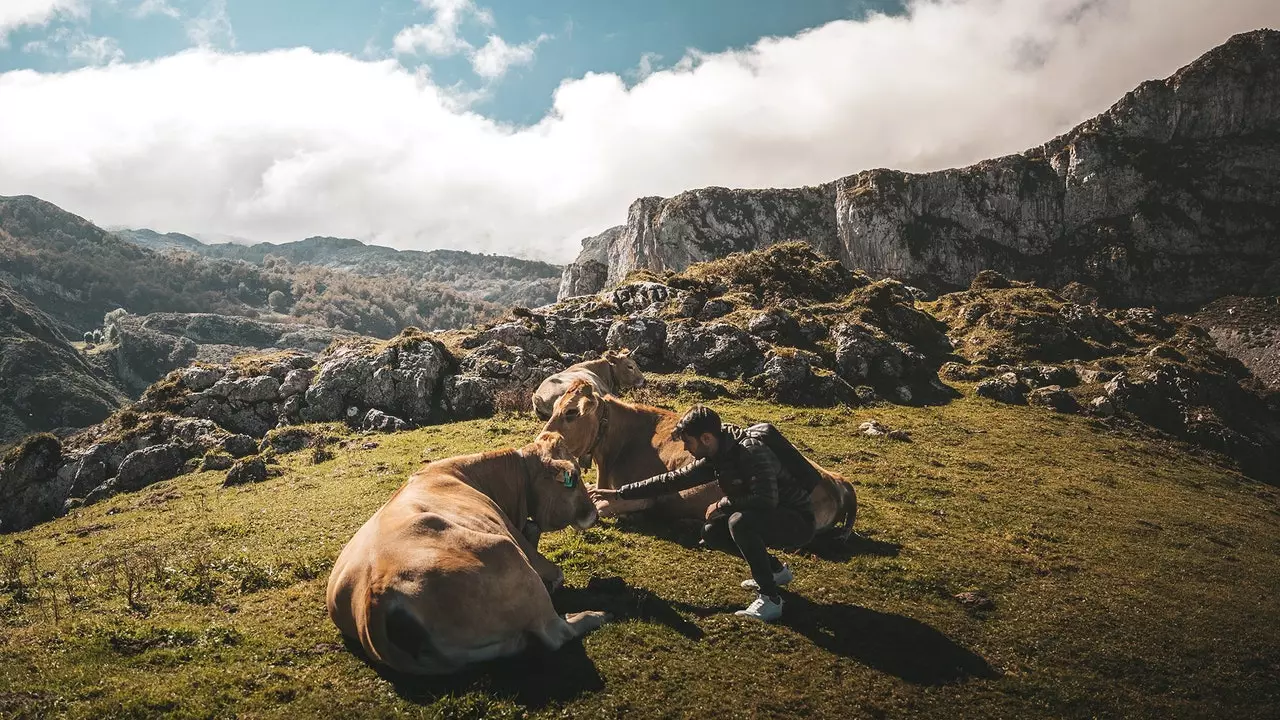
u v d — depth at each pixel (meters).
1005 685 6.27
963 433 18.27
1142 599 8.32
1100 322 31.20
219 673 5.93
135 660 6.21
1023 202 122.12
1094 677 6.50
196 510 13.49
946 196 125.75
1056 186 122.06
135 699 5.44
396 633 5.46
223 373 22.34
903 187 127.25
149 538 11.68
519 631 5.80
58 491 18.70
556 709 5.51
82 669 6.00
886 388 23.02
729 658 6.41
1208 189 113.75
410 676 5.86
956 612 7.68
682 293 28.36
